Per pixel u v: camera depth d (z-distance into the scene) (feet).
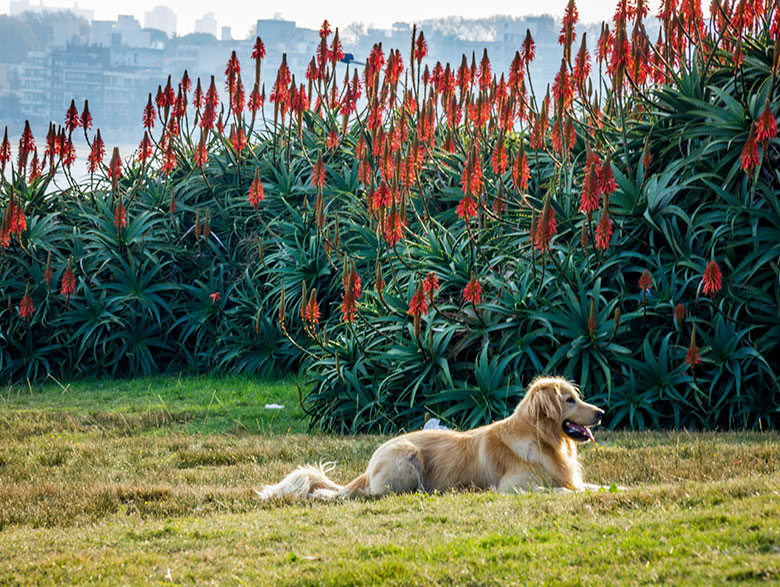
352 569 17.26
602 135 47.39
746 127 39.93
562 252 42.34
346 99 61.26
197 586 17.43
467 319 41.37
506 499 22.48
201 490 27.78
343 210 60.29
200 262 62.08
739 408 37.11
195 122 65.98
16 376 58.18
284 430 42.32
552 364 38.34
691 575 15.05
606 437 34.37
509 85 48.98
